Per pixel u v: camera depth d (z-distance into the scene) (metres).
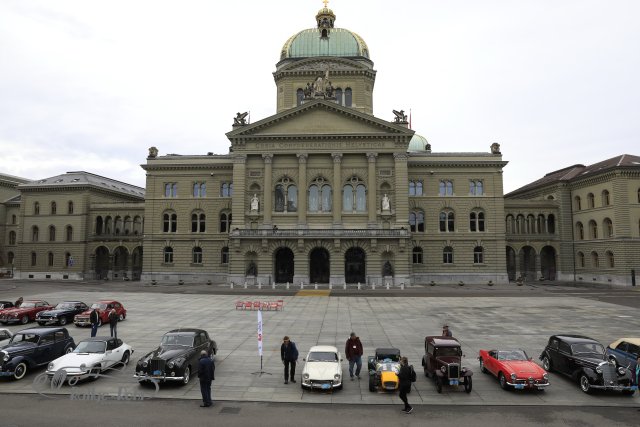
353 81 80.25
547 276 86.81
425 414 18.47
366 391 21.25
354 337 23.14
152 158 80.75
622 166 71.69
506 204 83.69
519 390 21.39
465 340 31.50
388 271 69.88
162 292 60.97
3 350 22.89
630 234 71.38
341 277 69.06
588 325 36.81
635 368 21.44
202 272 78.31
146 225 80.12
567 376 22.66
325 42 82.56
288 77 81.25
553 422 17.66
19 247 91.62
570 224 82.94
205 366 19.23
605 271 74.81
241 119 76.44
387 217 71.06
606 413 18.69
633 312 43.53
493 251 76.75
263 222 71.62
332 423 17.44
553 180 85.12
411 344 30.25
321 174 72.62
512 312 43.53
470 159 77.94
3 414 18.19
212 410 18.80
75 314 38.34
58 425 17.03
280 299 53.59
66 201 90.38
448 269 76.62
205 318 40.09
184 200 79.88
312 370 21.31
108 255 92.88
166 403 19.62
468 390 20.91
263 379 22.94
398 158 71.56
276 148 72.75
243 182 72.62
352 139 72.25
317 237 69.50
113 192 96.31
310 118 72.75
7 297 54.75
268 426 17.08
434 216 77.56
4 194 107.50
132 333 33.56
